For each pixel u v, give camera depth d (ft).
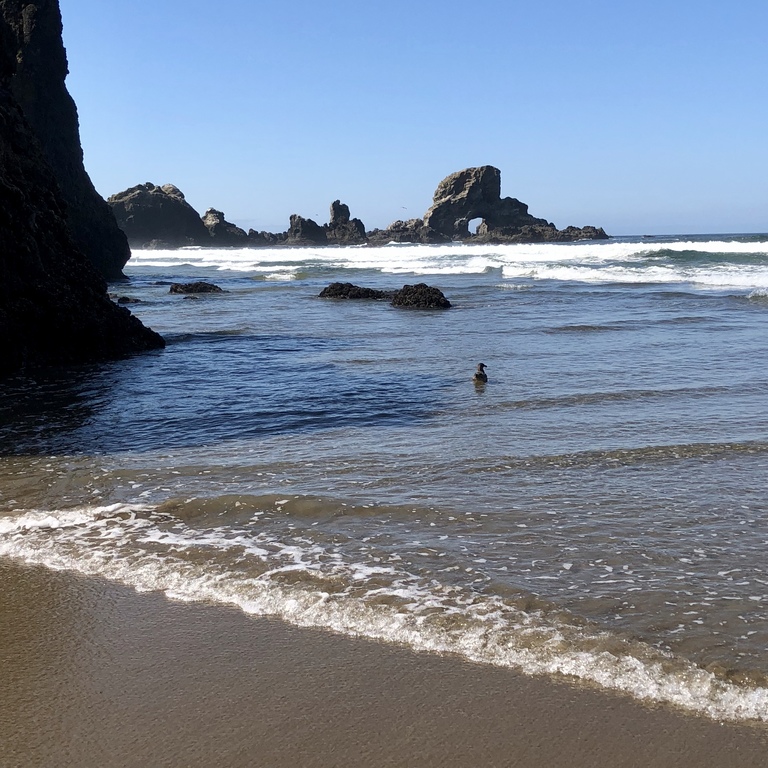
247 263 257.14
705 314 82.38
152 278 188.14
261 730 14.94
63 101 179.42
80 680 16.75
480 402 42.34
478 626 18.44
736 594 19.86
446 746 14.32
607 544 23.11
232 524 25.23
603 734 14.51
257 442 35.14
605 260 184.03
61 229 66.18
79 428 38.34
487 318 84.58
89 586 21.17
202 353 63.57
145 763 14.12
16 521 25.91
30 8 171.53
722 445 32.48
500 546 23.07
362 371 53.26
